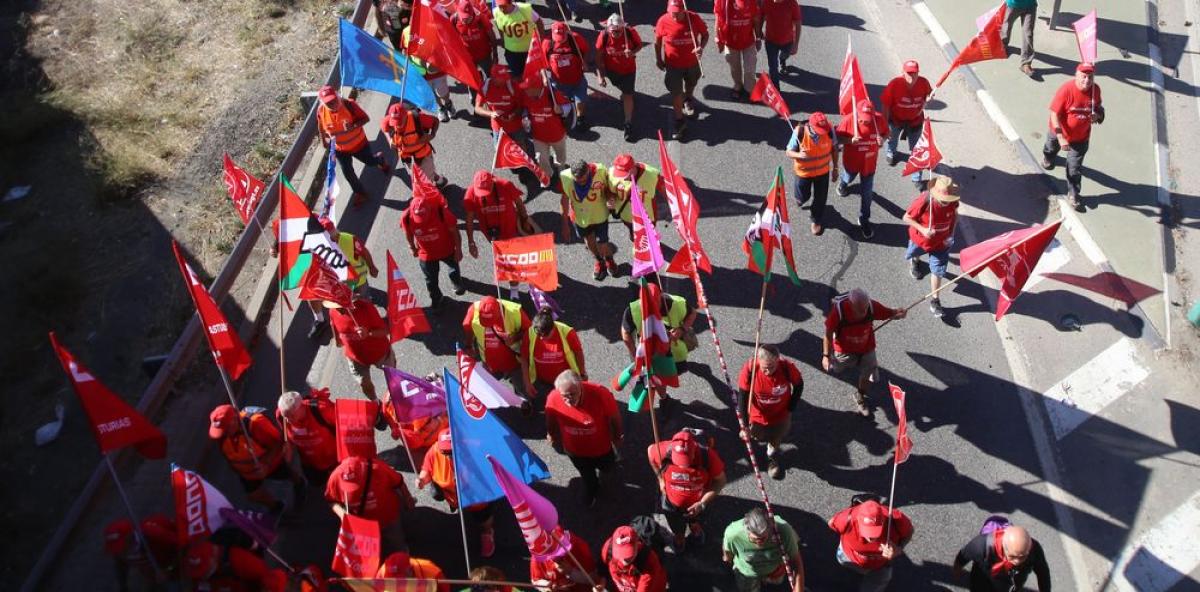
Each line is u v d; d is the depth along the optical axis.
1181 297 11.79
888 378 11.16
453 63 13.22
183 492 8.91
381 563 9.65
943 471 10.26
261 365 12.16
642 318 9.60
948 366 11.24
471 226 11.73
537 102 12.86
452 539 10.09
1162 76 14.93
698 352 11.58
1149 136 13.88
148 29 19.33
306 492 10.59
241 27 19.11
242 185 11.41
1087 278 12.08
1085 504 9.93
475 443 8.83
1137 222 12.69
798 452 10.51
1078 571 9.44
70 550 10.62
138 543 8.98
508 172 14.30
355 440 9.36
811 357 11.45
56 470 12.75
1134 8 16.06
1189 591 9.24
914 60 15.56
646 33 16.73
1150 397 10.80
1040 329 11.55
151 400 11.65
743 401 9.54
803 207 13.27
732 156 14.22
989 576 8.30
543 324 9.76
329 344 12.27
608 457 9.48
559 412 9.12
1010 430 10.59
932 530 9.77
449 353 11.95
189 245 15.26
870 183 12.23
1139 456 10.29
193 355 12.32
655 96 15.43
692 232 10.16
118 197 16.12
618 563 7.92
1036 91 14.70
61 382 13.80
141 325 14.33
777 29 14.23
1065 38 15.60
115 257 15.30
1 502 12.48
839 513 9.38
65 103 17.86
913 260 12.12
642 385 10.14
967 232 12.80
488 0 15.45
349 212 14.06
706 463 8.77
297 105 17.06
